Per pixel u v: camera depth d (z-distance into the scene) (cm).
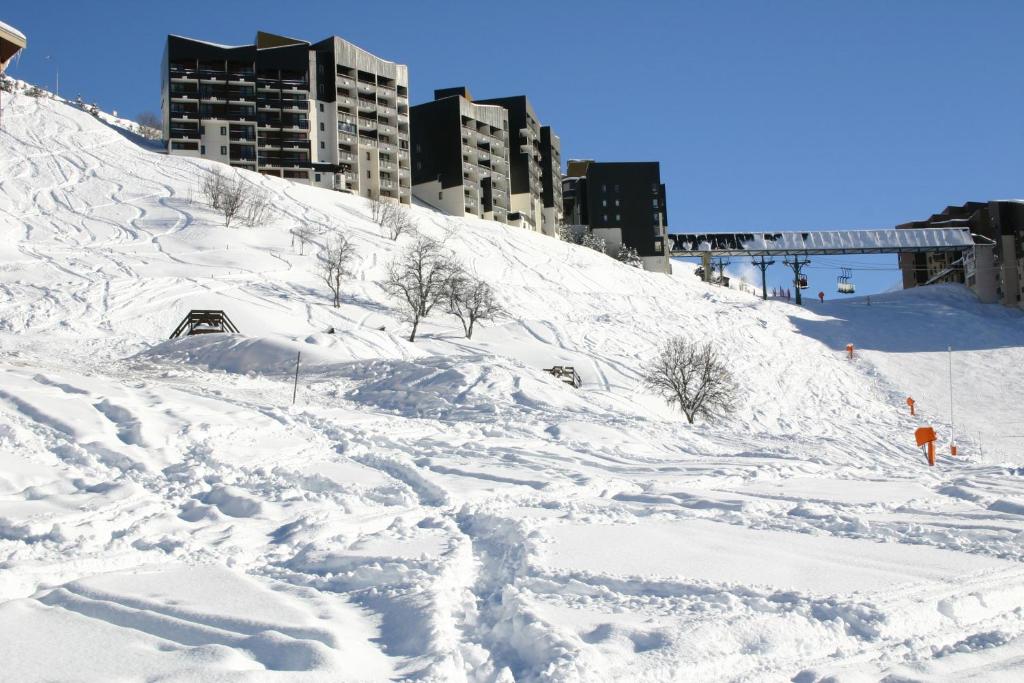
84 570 833
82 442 1543
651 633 673
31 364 3462
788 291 9638
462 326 6500
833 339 6950
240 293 6431
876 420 5034
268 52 11100
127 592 753
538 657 633
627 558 929
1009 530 1097
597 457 1905
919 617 743
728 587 817
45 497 1143
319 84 11444
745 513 1233
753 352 6319
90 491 1202
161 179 9662
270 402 2709
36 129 10600
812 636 690
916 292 8962
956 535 1077
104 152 10344
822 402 5409
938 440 4381
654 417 3591
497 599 791
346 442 1839
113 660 583
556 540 1008
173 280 6419
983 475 1875
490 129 12925
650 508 1252
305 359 4003
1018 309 8162
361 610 740
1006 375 6047
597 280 9319
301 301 6494
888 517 1232
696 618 716
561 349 5825
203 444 1659
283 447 1708
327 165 11112
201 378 3444
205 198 9194
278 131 11069
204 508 1117
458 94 13100
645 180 13975
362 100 11625
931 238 9050
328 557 912
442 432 2192
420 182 12406
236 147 10856
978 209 10138
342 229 8944
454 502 1243
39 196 8788
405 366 3619
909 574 878
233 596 753
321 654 598
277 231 8562
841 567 905
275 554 936
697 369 4572
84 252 7094
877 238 9194
